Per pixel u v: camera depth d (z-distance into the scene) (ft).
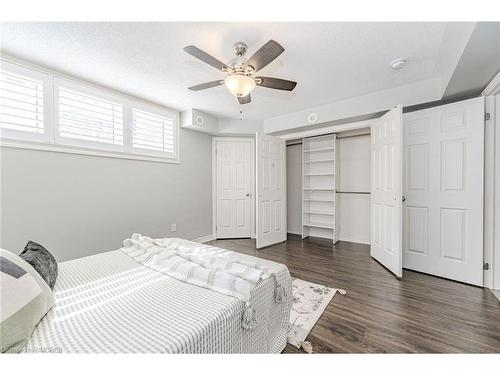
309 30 5.48
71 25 5.27
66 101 7.75
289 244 12.76
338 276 8.09
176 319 2.82
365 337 4.76
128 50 6.33
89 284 3.89
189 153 12.44
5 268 2.66
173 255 5.03
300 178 15.29
